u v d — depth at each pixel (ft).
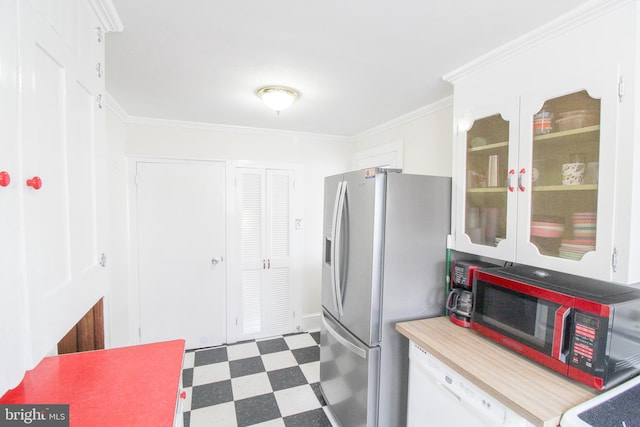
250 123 9.67
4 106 1.91
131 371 3.77
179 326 9.75
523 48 4.44
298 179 10.95
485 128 5.19
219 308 10.12
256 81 6.24
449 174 7.04
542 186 4.24
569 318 3.47
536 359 3.79
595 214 3.63
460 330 4.96
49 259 2.50
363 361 5.42
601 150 3.50
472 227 5.44
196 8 3.87
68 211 2.87
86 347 5.00
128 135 8.99
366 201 5.43
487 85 5.03
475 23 4.13
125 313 8.85
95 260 3.61
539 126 4.25
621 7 3.38
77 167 3.10
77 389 3.39
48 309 2.45
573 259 3.85
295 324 11.10
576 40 3.81
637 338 3.47
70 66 2.93
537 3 3.67
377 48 4.85
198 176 9.78
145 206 9.27
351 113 8.39
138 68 5.66
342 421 6.15
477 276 4.70
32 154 2.18
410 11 3.89
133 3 3.76
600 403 3.09
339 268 6.23
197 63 5.45
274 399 7.23
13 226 1.99
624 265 3.33
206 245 9.93
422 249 5.56
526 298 3.95
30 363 2.14
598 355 3.20
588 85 3.62
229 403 7.07
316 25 4.25
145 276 9.36
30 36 2.15
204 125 9.70
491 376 3.59
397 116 8.66
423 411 4.51
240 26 4.28
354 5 3.78
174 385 3.51
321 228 11.46
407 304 5.49
